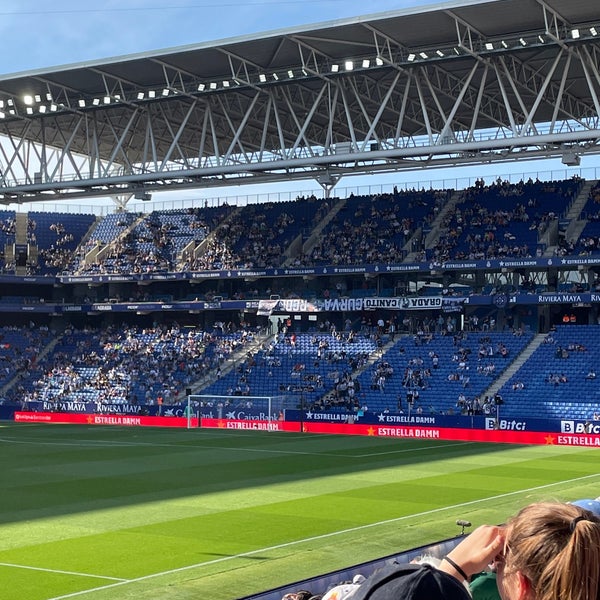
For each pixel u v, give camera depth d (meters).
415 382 70.25
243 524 27.00
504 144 56.84
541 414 64.06
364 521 27.58
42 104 69.81
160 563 21.55
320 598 8.12
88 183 68.62
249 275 80.06
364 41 58.38
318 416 66.62
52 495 33.19
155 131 78.31
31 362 84.06
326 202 87.12
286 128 77.25
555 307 73.75
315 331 80.69
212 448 52.50
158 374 79.19
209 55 60.16
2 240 89.19
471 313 75.44
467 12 52.97
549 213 75.94
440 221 79.81
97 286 88.81
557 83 66.19
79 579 19.89
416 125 76.25
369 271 76.00
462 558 3.78
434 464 44.38
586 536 3.29
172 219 91.56
